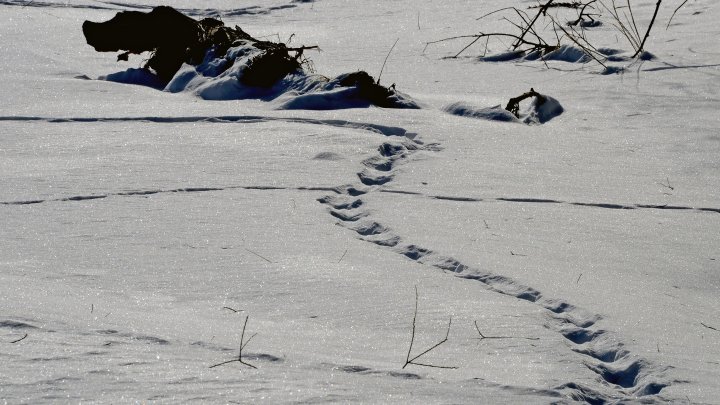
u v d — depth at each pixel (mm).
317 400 3590
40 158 8758
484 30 19062
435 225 6898
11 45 17078
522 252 6316
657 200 7781
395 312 5000
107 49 14711
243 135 9703
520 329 4770
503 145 9664
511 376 4051
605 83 13289
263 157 8773
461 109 11281
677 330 4957
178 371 3822
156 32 14617
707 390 4043
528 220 7113
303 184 7930
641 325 4969
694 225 7129
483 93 13047
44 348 3996
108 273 5672
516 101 11344
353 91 11555
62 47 17375
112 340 4184
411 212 7234
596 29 18188
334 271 5734
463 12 22234
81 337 4199
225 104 11812
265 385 3717
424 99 12211
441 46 17469
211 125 10211
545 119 11297
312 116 10625
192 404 3486
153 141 9422
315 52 17250
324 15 23125
